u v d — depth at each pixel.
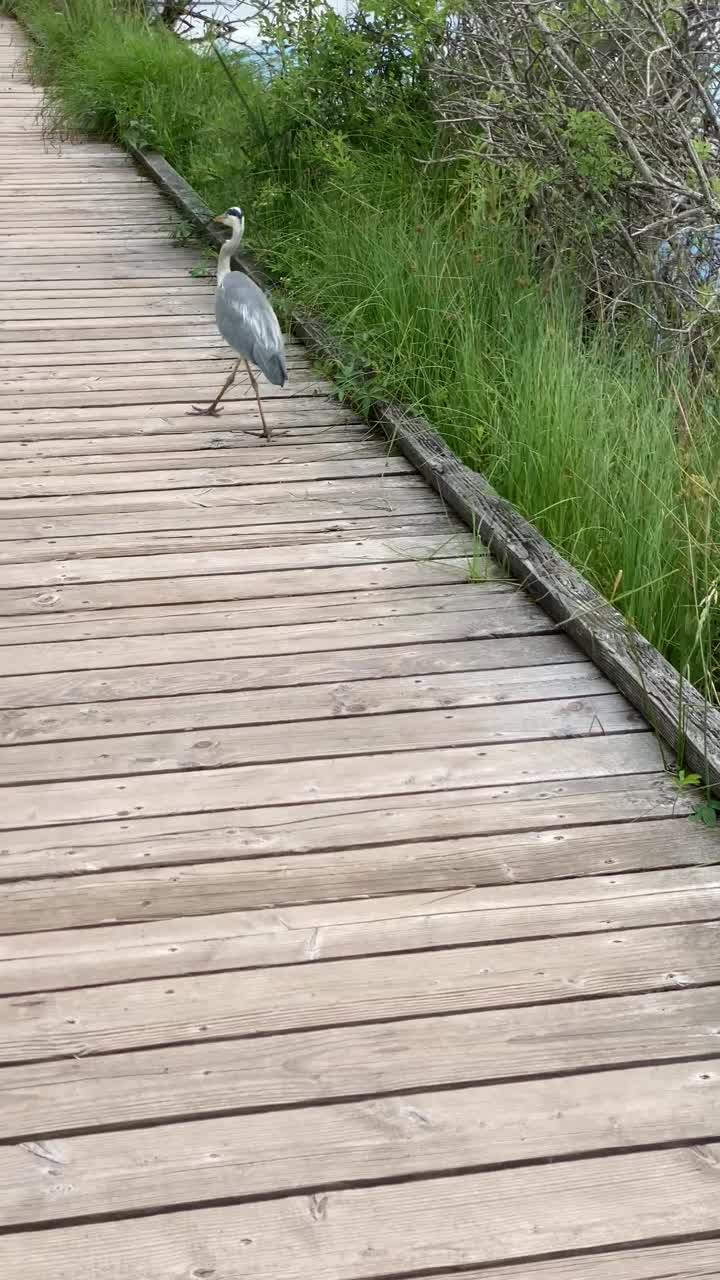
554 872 3.29
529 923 3.12
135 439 5.92
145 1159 2.51
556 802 3.56
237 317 5.82
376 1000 2.89
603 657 4.16
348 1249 2.36
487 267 6.77
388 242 7.12
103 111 11.73
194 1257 2.33
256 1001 2.88
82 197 10.05
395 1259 2.34
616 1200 2.46
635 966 3.00
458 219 7.69
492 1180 2.49
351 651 4.28
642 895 3.22
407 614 4.52
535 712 3.97
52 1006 2.86
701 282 6.43
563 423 5.21
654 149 6.56
